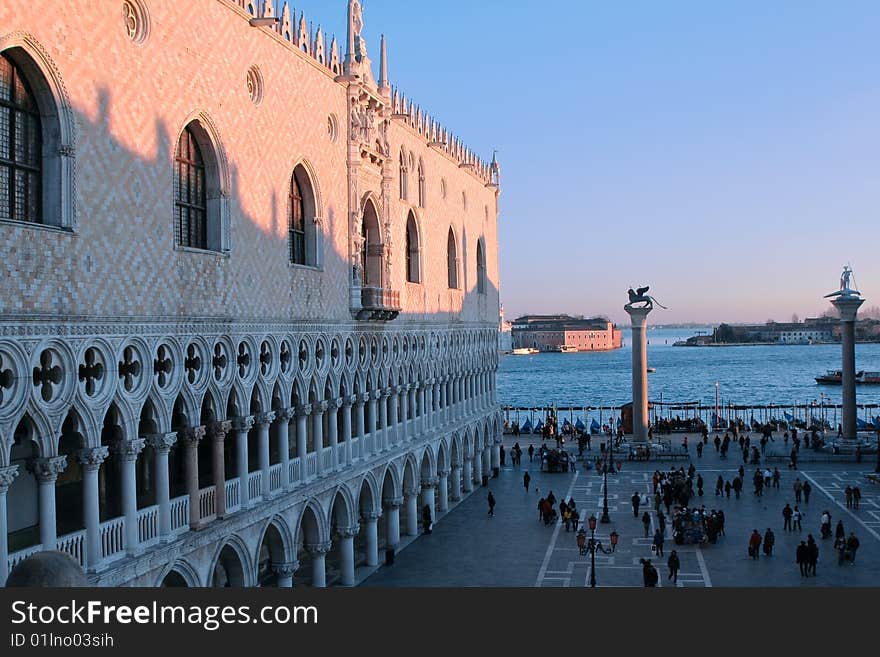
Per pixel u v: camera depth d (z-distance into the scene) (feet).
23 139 80.12
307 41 135.03
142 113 93.25
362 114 156.97
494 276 280.10
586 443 322.14
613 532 171.53
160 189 96.73
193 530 102.68
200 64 104.58
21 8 75.77
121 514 95.86
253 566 116.67
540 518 204.64
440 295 214.28
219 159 109.29
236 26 113.09
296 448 136.15
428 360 202.28
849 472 266.98
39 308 78.33
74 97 82.69
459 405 233.96
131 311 91.50
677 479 225.35
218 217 109.70
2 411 74.64
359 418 158.40
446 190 221.25
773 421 378.94
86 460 85.51
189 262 102.37
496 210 282.97
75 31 82.69
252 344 117.29
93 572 85.51
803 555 152.46
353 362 154.61
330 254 144.46
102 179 86.84
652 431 362.12
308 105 135.64
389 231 168.96
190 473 103.09
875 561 163.43
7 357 75.41
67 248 81.92
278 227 125.18
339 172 148.36
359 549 175.32
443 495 214.07
